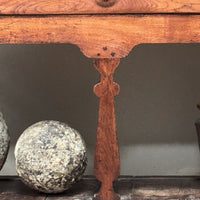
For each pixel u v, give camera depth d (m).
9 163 1.68
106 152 1.41
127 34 1.34
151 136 1.66
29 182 1.46
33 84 1.66
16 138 1.67
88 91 1.65
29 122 1.67
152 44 1.63
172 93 1.64
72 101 1.66
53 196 1.49
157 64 1.63
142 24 1.33
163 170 1.67
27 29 1.34
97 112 1.65
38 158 1.44
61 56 1.64
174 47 1.63
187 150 1.66
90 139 1.66
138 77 1.64
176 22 1.33
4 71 1.66
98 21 1.34
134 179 1.63
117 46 1.34
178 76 1.63
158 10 1.32
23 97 1.66
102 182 1.42
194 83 1.64
